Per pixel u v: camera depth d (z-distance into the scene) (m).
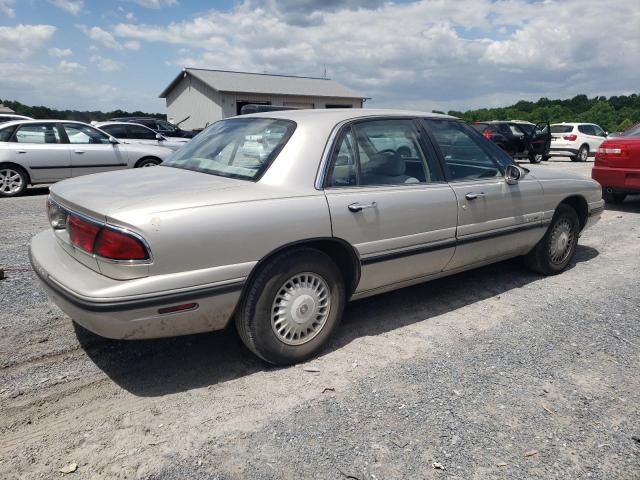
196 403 2.87
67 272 2.87
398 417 2.74
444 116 4.26
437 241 3.88
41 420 2.69
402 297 4.58
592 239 6.90
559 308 4.33
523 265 5.43
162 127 19.50
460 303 4.44
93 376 3.14
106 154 11.46
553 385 3.09
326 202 3.23
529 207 4.64
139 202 2.76
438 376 3.18
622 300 4.53
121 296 2.60
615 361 3.39
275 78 32.69
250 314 3.06
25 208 8.92
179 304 2.73
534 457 2.45
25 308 4.07
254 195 3.01
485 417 2.75
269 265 3.04
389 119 3.82
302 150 3.28
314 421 2.71
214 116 29.23
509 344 3.63
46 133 10.93
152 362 3.33
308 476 2.30
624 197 9.80
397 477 2.30
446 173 4.04
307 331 3.33
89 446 2.49
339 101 31.58
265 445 2.51
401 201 3.61
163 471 2.33
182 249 2.70
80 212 2.89
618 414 2.80
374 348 3.57
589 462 2.42
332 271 3.34
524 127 19.47
